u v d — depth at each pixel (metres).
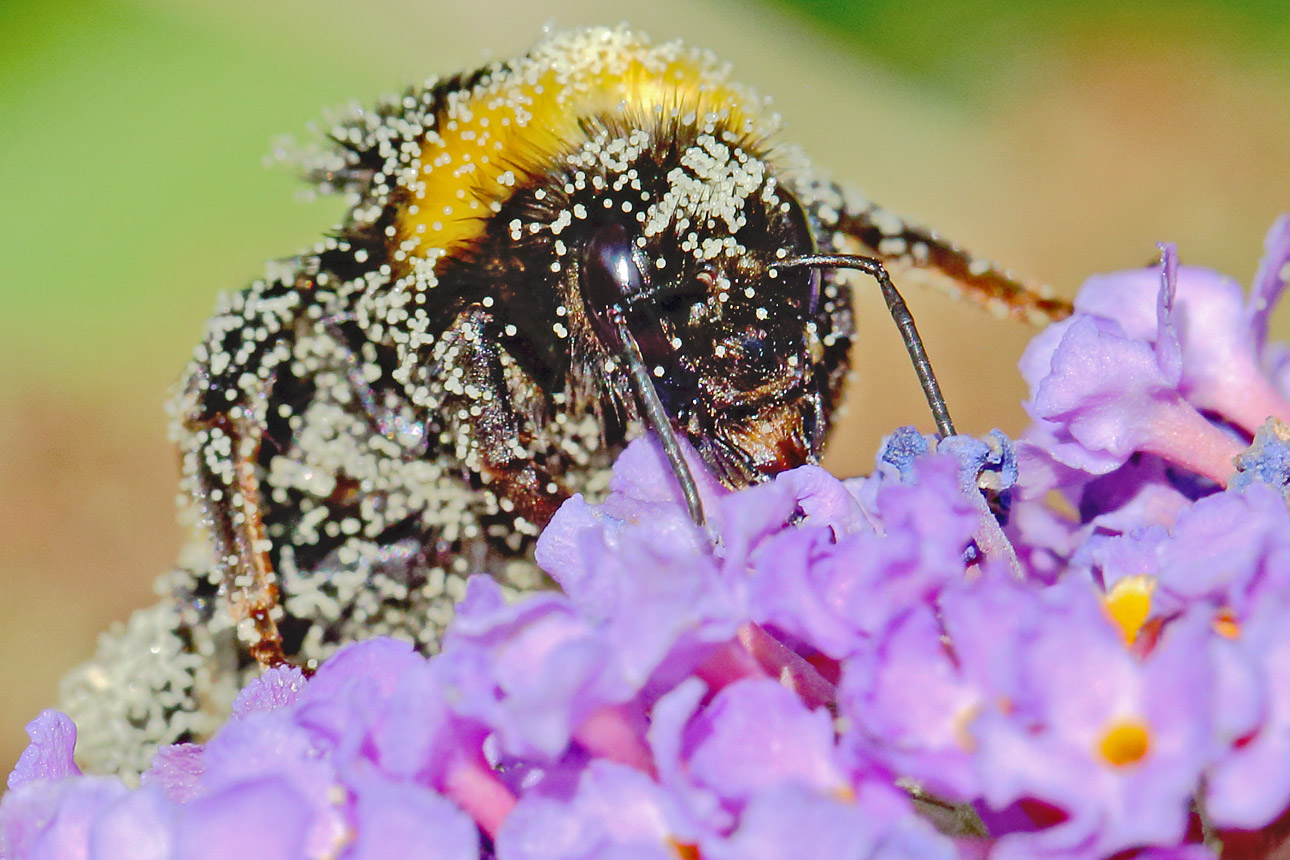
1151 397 0.07
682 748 0.06
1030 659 0.06
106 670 0.08
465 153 0.07
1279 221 0.07
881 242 0.08
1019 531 0.07
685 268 0.07
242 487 0.08
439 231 0.07
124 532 0.13
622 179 0.07
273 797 0.06
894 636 0.06
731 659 0.06
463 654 0.06
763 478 0.07
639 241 0.07
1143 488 0.07
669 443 0.07
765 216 0.07
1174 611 0.06
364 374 0.08
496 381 0.07
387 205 0.08
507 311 0.07
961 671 0.06
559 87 0.07
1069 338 0.07
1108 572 0.06
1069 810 0.06
